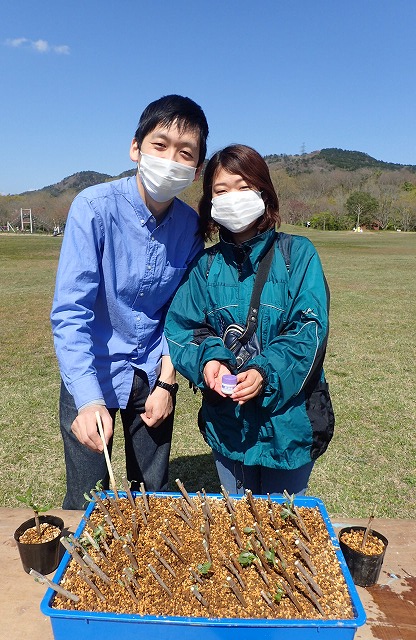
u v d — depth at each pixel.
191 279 2.13
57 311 1.90
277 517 1.73
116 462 4.33
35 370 6.72
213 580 1.45
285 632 1.23
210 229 2.21
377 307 11.36
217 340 1.91
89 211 1.95
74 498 2.28
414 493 3.92
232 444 2.06
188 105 1.93
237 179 1.96
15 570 1.69
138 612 1.30
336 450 4.56
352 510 3.69
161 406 2.18
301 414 1.95
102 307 2.13
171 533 1.64
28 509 2.08
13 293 13.30
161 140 1.92
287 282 1.98
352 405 5.53
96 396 1.78
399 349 7.78
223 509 1.80
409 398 5.74
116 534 1.62
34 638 1.41
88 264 1.93
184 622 1.22
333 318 10.12
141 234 2.08
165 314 2.32
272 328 1.97
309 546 1.58
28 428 4.95
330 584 1.41
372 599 1.55
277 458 1.96
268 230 2.00
